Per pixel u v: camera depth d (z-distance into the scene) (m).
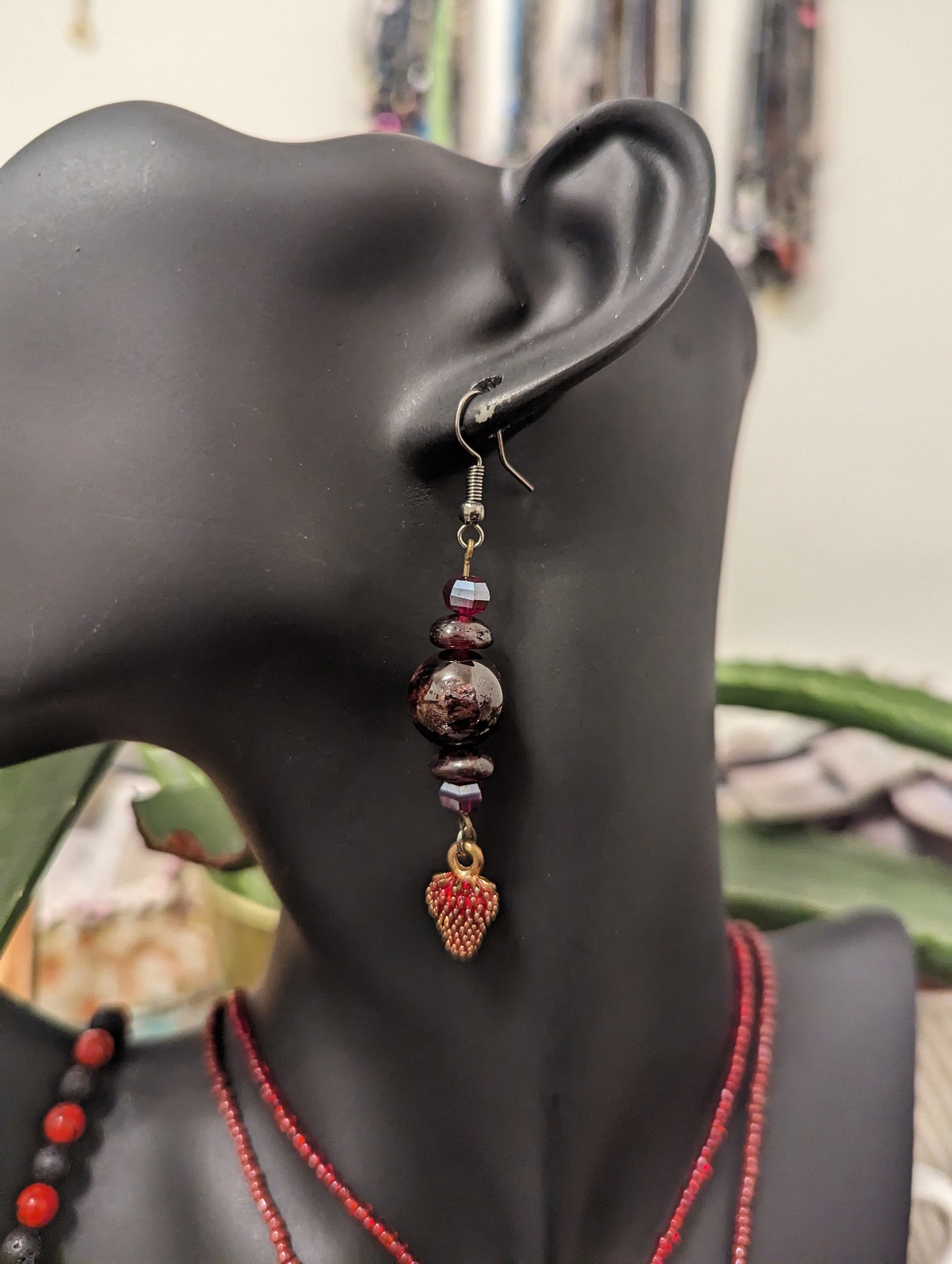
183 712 0.12
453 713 0.12
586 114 0.12
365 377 0.12
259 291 0.11
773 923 0.22
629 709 0.13
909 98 0.47
